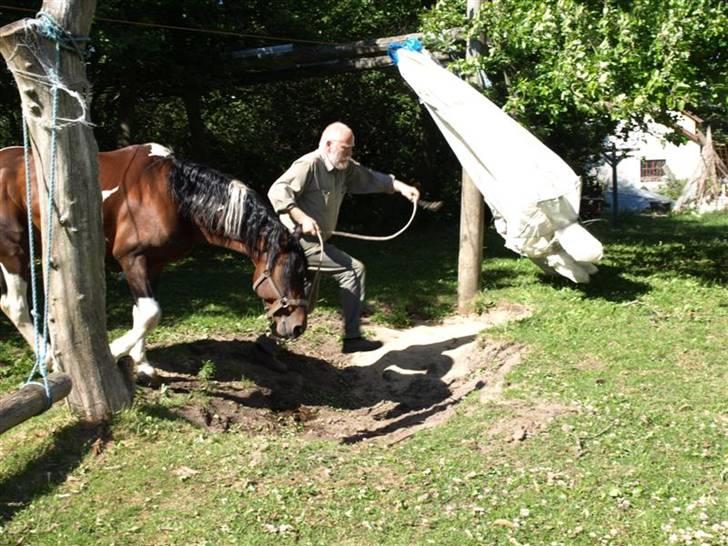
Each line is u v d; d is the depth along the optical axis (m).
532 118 10.71
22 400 4.74
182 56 12.40
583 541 4.07
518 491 4.59
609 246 12.71
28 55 4.90
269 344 7.20
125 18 10.86
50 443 5.04
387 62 11.55
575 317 8.02
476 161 8.84
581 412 5.61
